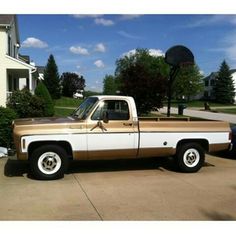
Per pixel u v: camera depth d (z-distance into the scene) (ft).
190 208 20.81
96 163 33.14
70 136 27.32
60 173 27.12
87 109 28.68
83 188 24.73
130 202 21.75
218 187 25.50
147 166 32.27
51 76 226.38
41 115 62.75
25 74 93.35
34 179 27.12
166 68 230.89
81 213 19.75
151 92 63.31
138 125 28.91
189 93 285.43
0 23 75.97
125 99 28.76
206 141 30.81
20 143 26.55
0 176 27.96
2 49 77.05
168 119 32.63
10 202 21.56
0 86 77.15
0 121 38.40
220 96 264.11
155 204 21.43
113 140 28.30
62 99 222.07
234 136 37.60
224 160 36.76
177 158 30.14
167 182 26.73
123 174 29.14
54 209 20.38
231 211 20.40
